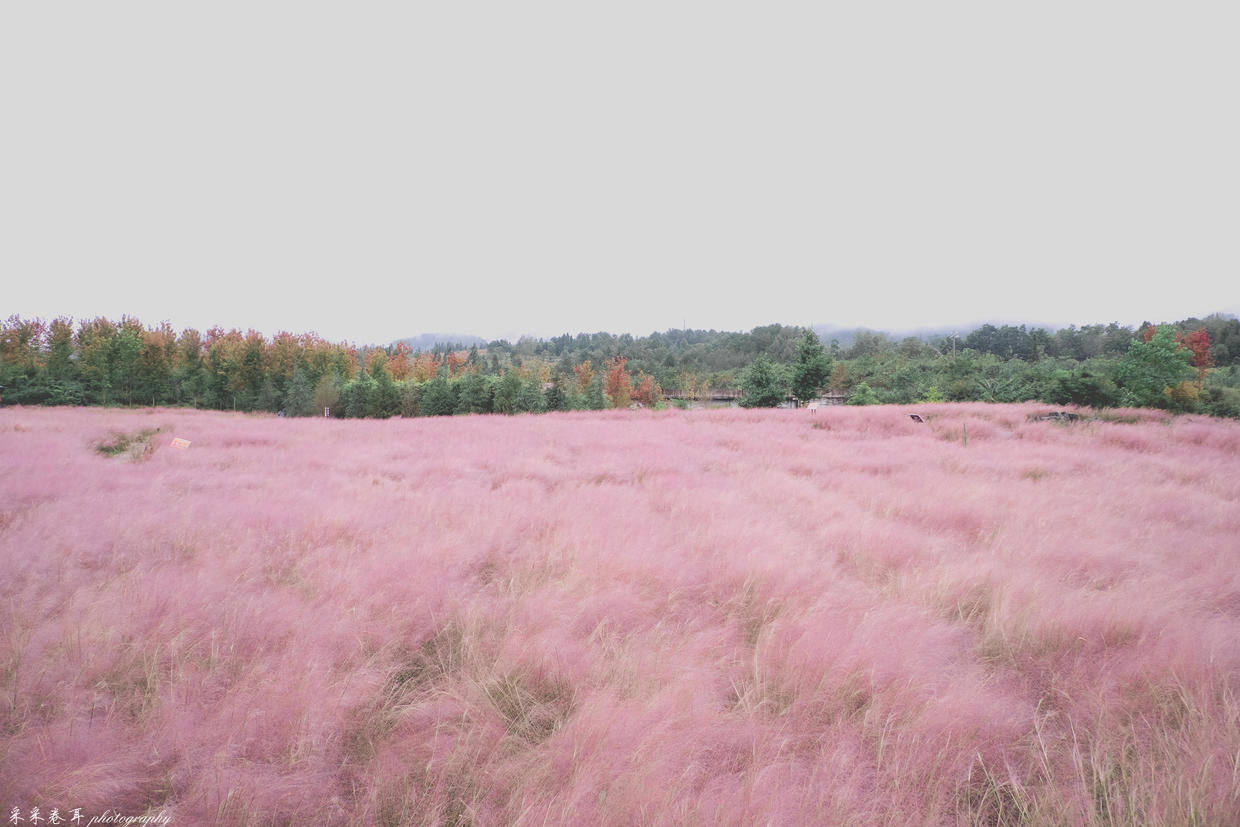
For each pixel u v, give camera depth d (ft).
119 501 23.81
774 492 29.27
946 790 8.39
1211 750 8.75
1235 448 48.49
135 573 15.38
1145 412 76.48
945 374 181.16
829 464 38.86
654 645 12.50
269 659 11.02
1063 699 10.79
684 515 24.20
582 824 7.30
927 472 34.88
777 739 9.16
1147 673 11.07
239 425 67.00
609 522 22.07
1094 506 26.20
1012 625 13.30
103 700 9.66
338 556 17.75
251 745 8.71
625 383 166.91
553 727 9.82
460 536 19.61
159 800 7.91
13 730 8.84
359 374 144.56
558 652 11.41
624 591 14.76
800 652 11.48
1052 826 7.82
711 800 7.74
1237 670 11.12
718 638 12.66
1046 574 16.99
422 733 9.29
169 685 10.06
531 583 15.93
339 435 56.34
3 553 16.37
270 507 23.59
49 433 49.85
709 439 53.16
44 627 11.59
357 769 8.73
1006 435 56.65
